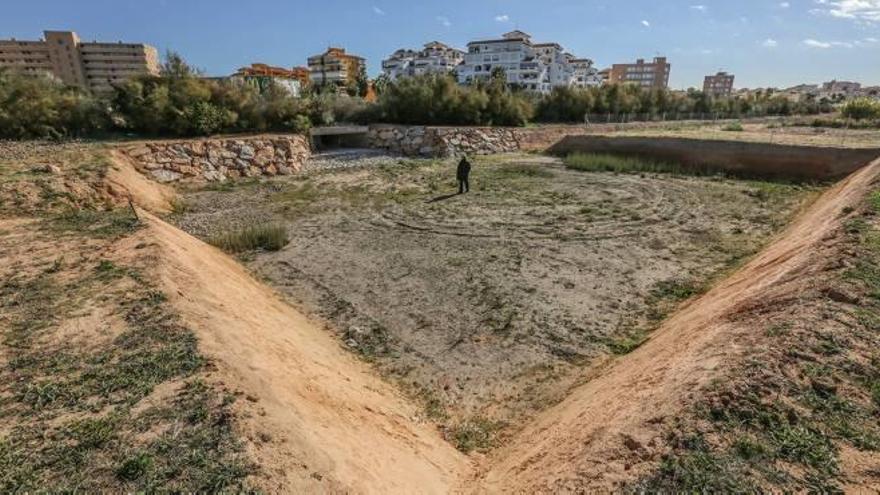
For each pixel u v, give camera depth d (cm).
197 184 2069
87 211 1280
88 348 571
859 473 354
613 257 1231
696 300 935
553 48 9181
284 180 2205
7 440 422
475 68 8850
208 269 938
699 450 394
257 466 395
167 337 594
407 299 1004
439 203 1780
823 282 631
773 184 2036
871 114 4244
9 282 749
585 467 422
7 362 541
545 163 2703
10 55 7050
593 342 830
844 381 449
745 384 454
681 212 1645
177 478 380
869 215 873
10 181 1345
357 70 10812
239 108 2739
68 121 2230
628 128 4056
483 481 511
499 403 680
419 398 692
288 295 1030
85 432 432
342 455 456
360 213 1653
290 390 547
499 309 952
